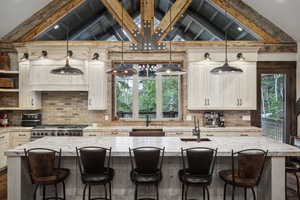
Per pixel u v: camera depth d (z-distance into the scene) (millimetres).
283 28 5309
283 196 2971
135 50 5203
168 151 2941
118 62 5621
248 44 5266
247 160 2684
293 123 5613
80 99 5641
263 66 5594
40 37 5676
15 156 2951
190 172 2758
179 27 5758
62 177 2869
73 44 5203
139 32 5133
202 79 5297
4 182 4320
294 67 5586
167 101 5777
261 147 3123
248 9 5254
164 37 5547
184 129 5074
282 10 4824
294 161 3742
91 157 2758
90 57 5270
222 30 5801
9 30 5234
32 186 3236
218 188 3232
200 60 5254
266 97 5641
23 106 5273
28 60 5246
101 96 5297
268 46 5547
